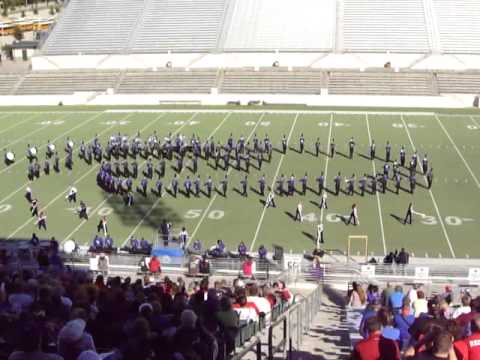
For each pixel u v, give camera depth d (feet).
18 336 23.44
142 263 85.92
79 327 25.02
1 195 120.57
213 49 212.43
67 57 217.56
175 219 108.99
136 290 43.39
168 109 182.70
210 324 34.81
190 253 91.35
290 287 80.43
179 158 134.82
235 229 104.68
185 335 28.02
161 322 32.45
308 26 215.92
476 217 107.65
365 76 195.93
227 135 153.17
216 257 90.17
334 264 88.89
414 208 111.34
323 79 195.93
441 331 22.16
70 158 133.28
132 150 138.00
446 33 210.59
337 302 76.33
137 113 178.60
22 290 39.60
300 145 140.26
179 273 86.94
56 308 34.30
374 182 119.03
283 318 41.11
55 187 123.95
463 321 33.27
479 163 132.05
